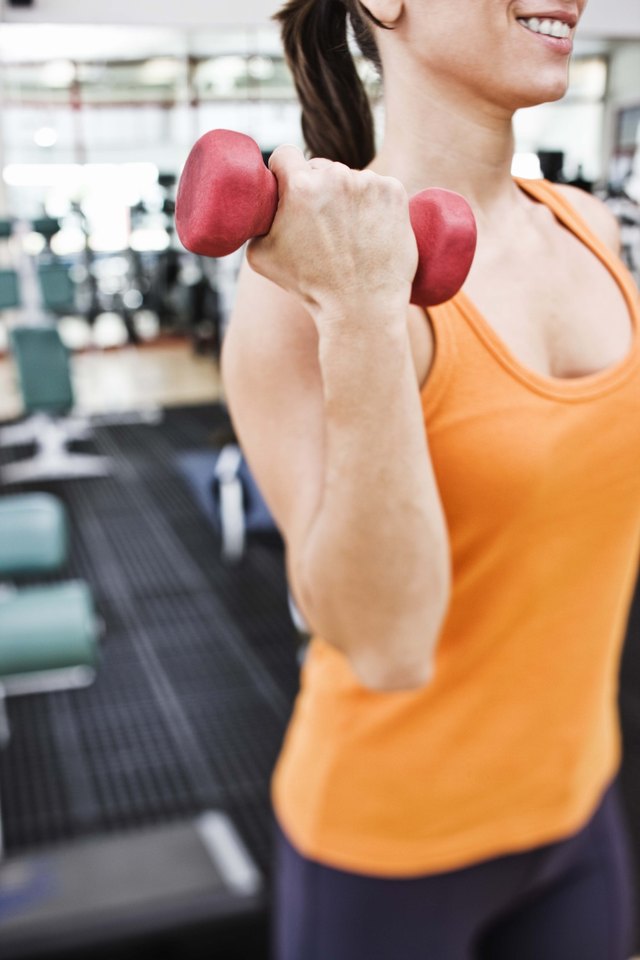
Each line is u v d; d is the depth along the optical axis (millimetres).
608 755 979
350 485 616
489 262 761
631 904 1069
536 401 709
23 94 6262
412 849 864
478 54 678
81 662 1946
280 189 541
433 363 699
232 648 3537
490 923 957
